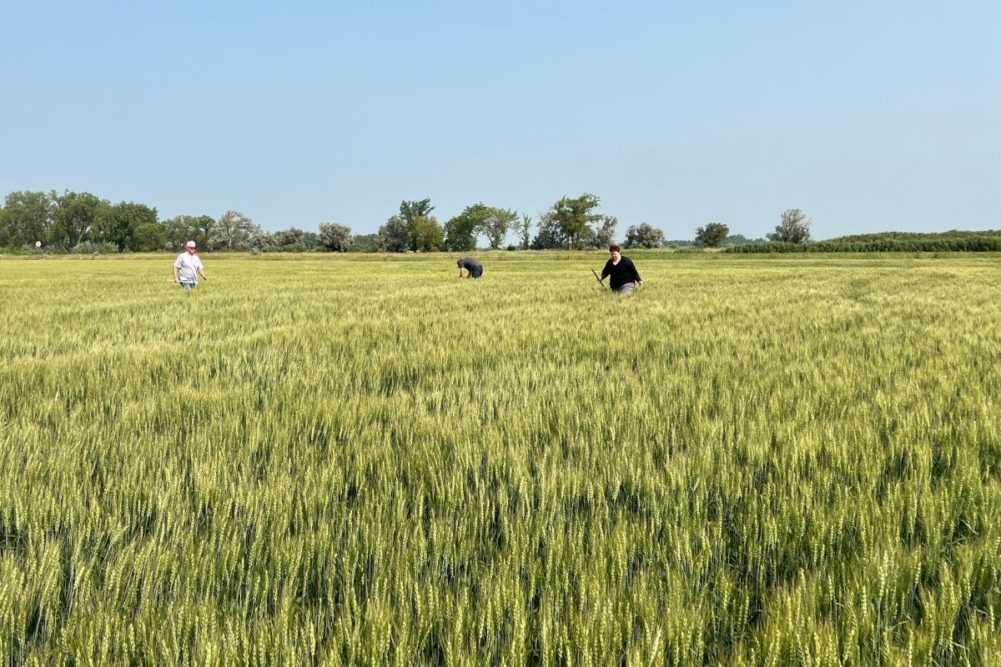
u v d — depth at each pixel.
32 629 2.47
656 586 2.55
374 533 2.89
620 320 11.20
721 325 10.58
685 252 86.62
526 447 3.99
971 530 3.04
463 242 124.56
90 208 140.62
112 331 10.33
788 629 2.18
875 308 13.65
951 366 6.72
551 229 122.75
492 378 6.35
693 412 4.82
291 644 2.18
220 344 8.70
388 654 2.20
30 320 11.95
